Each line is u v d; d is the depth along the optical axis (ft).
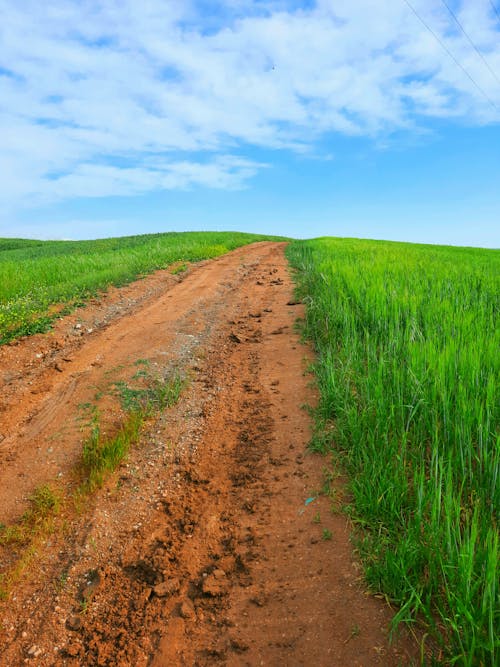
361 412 16.71
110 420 19.33
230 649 9.47
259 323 31.71
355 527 12.16
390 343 19.71
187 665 9.26
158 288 45.37
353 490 13.03
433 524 10.37
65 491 15.19
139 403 20.75
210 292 42.55
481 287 31.71
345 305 27.14
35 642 10.16
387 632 9.25
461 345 17.94
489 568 8.66
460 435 12.96
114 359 25.82
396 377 16.61
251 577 11.25
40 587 11.63
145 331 30.86
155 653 9.61
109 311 36.45
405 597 9.77
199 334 30.04
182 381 22.97
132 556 12.44
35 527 13.65
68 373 24.22
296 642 9.39
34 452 17.40
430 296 27.55
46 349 27.78
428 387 15.89
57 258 70.13
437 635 8.71
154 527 13.47
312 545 11.95
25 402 21.38
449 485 10.82
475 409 13.71
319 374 21.20
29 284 43.47
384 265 41.55
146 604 10.87
